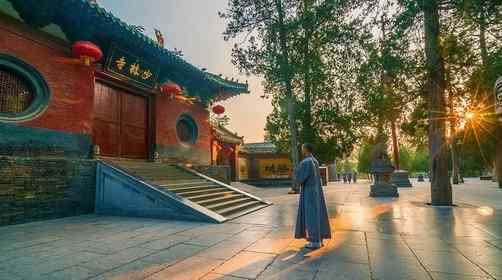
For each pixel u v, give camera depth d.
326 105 15.98
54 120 8.50
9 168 6.46
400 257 3.70
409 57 8.55
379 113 9.77
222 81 15.95
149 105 12.82
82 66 9.45
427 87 9.30
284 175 27.38
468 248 4.09
